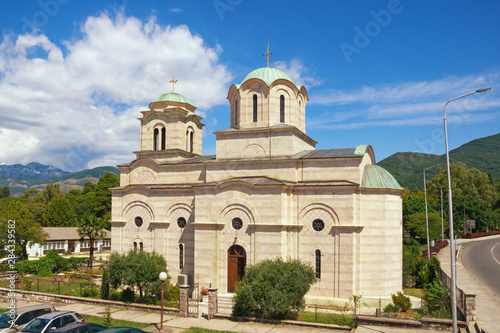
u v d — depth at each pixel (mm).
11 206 75500
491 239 89750
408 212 82375
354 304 31141
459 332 23453
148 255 35156
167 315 30281
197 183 40031
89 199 126562
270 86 38688
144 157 43938
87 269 54219
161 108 46188
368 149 37531
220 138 39250
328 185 33406
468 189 108625
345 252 32625
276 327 26812
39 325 22953
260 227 33281
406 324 25375
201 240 35156
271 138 37375
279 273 28156
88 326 21500
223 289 34094
